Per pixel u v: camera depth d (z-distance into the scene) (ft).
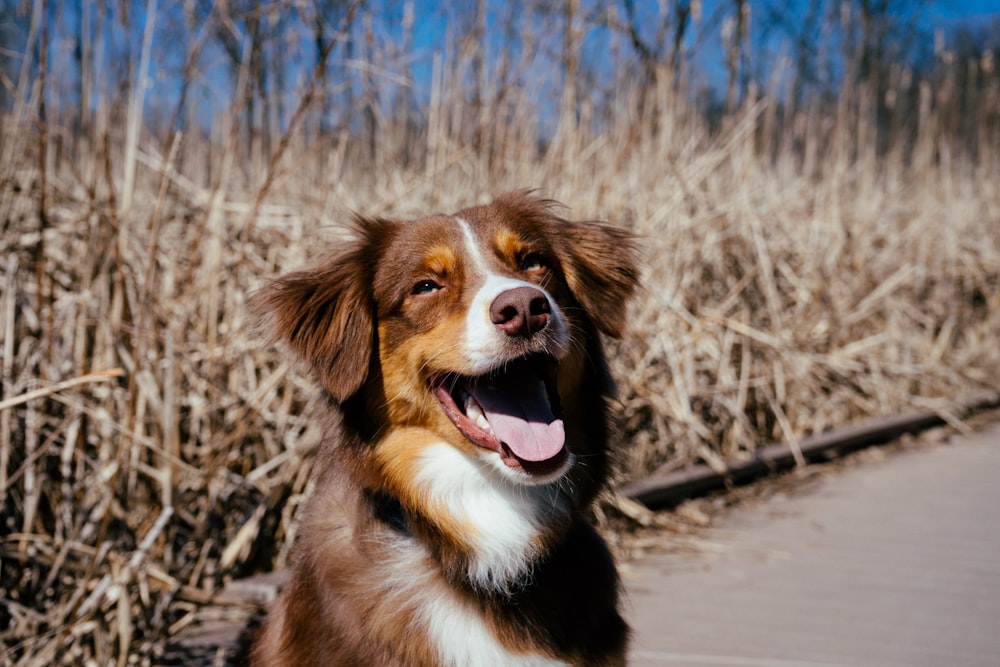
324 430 2.52
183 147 3.98
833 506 4.21
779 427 5.06
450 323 2.37
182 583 3.17
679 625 3.05
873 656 2.86
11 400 2.74
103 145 3.34
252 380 3.67
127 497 3.18
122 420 3.33
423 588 2.33
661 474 4.23
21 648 2.78
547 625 2.32
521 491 2.39
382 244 2.55
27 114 3.42
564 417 2.46
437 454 2.39
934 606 3.19
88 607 2.74
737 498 4.29
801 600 3.24
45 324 3.30
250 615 3.09
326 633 2.27
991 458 5.13
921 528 3.93
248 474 3.58
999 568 3.51
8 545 3.01
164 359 3.44
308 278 2.51
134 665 2.76
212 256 3.65
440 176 4.35
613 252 2.73
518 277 2.47
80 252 3.69
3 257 3.39
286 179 4.25
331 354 2.43
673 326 4.61
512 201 2.71
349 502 2.42
